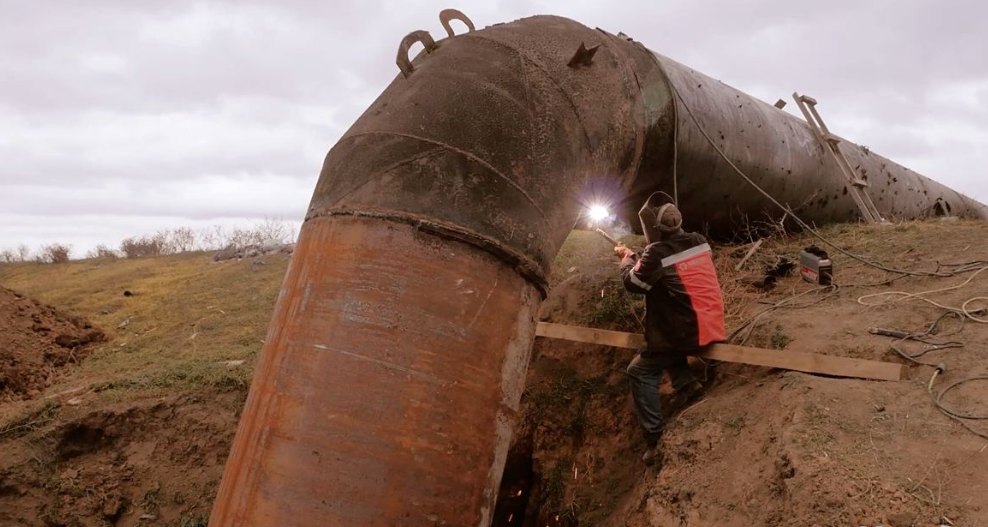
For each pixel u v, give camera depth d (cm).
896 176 932
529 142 392
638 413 475
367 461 327
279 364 352
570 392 608
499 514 607
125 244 1836
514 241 372
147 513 624
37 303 886
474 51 424
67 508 622
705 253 477
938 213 1022
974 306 480
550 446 596
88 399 697
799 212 770
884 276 582
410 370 338
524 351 382
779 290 611
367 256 352
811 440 365
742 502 365
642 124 506
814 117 821
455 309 351
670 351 462
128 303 1054
